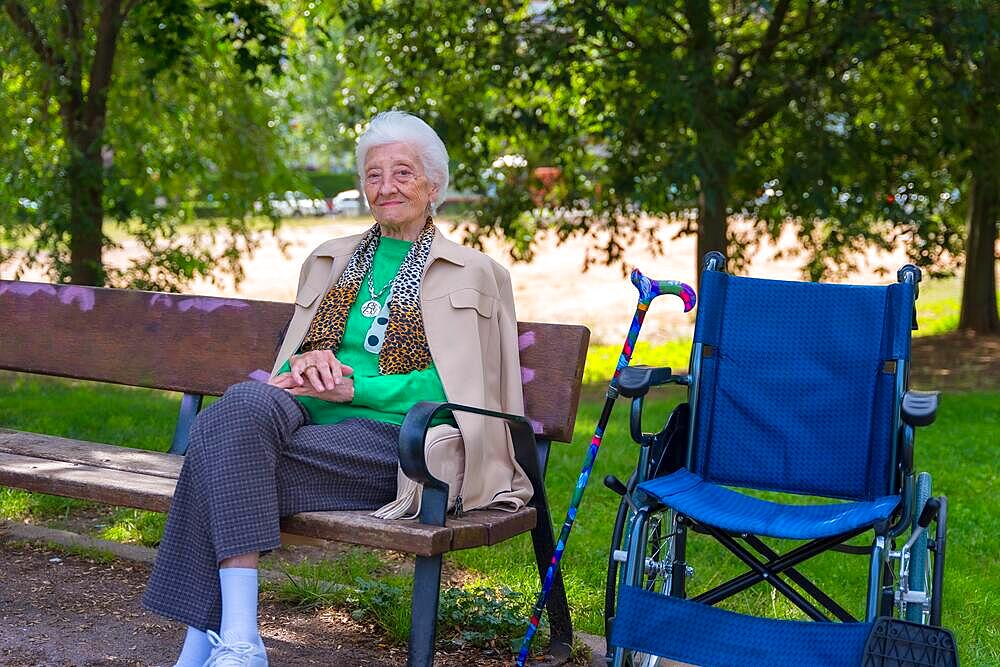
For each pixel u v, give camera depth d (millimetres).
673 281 3266
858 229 9609
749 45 10367
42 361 4285
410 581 3854
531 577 3992
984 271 12555
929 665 2326
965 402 8258
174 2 8391
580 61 9156
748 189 10750
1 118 8695
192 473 2701
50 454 3559
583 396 9211
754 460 3316
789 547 4473
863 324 3264
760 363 3340
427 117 10188
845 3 8703
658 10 8523
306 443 2875
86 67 8891
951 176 11055
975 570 4250
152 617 3492
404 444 2662
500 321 3271
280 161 10398
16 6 8305
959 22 8320
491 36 9727
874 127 9906
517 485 3168
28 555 4066
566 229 10984
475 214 11055
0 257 8820
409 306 3188
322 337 3211
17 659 3086
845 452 3238
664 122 8805
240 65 8703
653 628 2695
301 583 3773
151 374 4062
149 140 9648
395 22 9773
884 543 2598
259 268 18406
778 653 2578
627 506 2979
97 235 8711
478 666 3203
